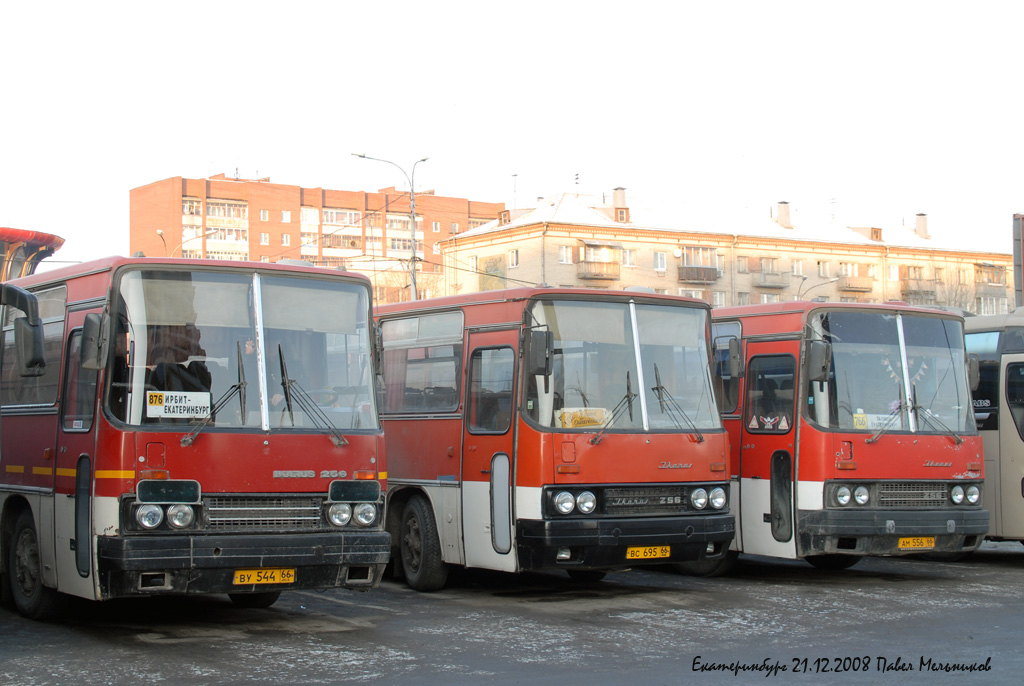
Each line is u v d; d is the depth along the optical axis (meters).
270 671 8.61
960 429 14.17
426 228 110.31
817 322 13.79
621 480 12.05
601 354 12.38
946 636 10.13
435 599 12.65
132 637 10.02
